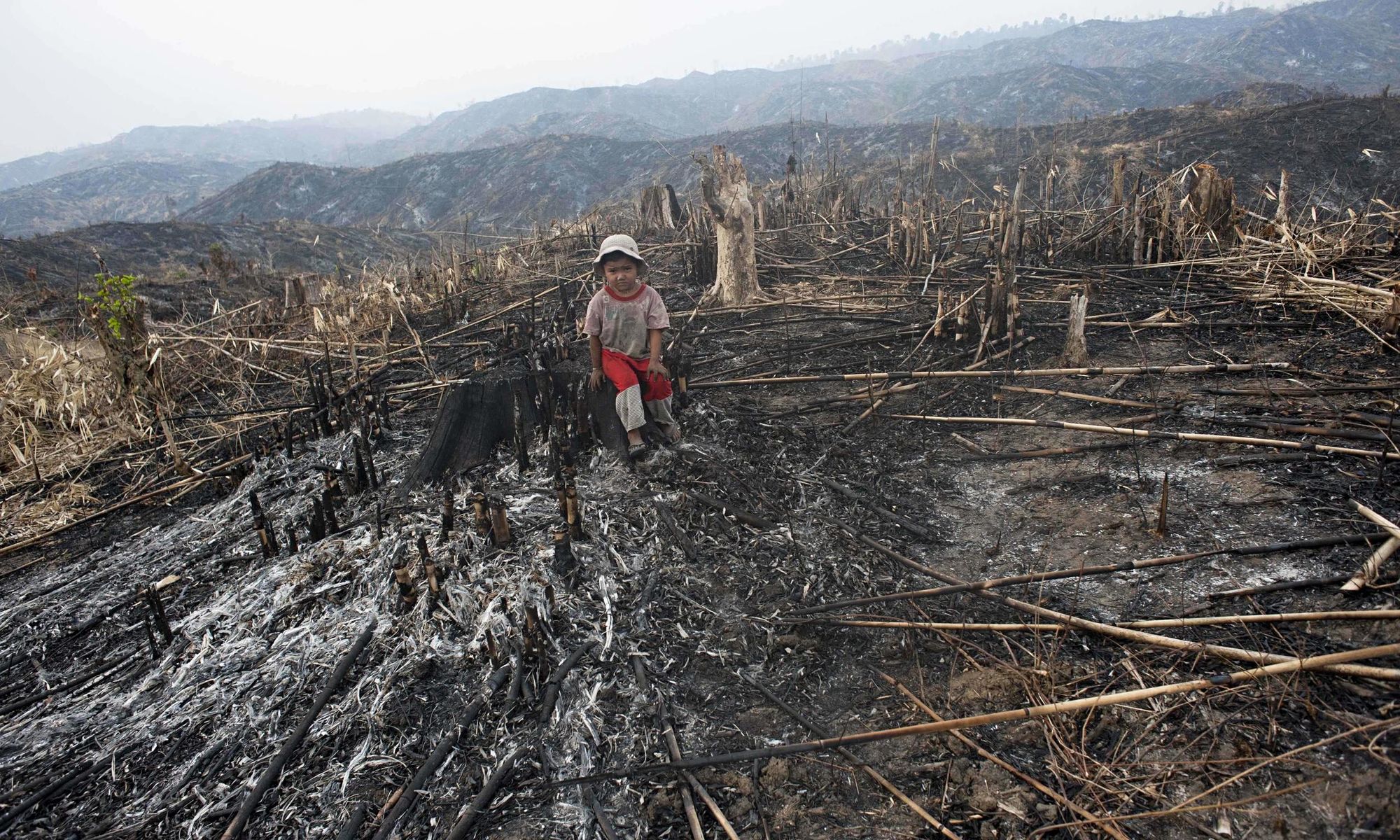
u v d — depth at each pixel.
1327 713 2.51
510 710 3.03
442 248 15.67
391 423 5.76
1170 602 3.21
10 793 3.01
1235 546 3.47
